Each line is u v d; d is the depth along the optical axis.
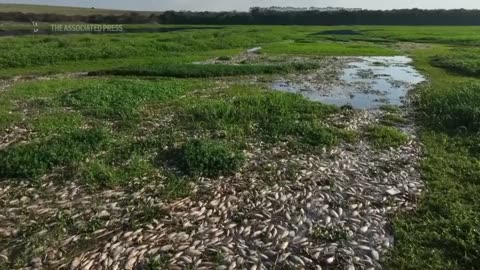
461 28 101.25
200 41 58.28
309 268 8.60
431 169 13.57
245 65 38.09
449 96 22.00
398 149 15.76
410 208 11.16
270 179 12.91
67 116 19.91
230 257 8.88
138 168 13.48
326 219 10.58
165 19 159.50
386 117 20.55
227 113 19.83
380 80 32.38
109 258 8.84
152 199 11.48
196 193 11.92
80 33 81.50
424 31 86.38
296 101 22.81
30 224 10.28
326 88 29.14
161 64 38.53
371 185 12.54
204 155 14.00
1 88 27.34
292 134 17.34
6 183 12.48
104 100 22.98
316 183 12.63
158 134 17.34
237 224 10.32
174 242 9.46
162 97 24.28
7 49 42.06
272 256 8.99
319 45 60.44
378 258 8.98
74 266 8.58
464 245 9.18
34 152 14.23
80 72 35.34
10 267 8.61
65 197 11.66
